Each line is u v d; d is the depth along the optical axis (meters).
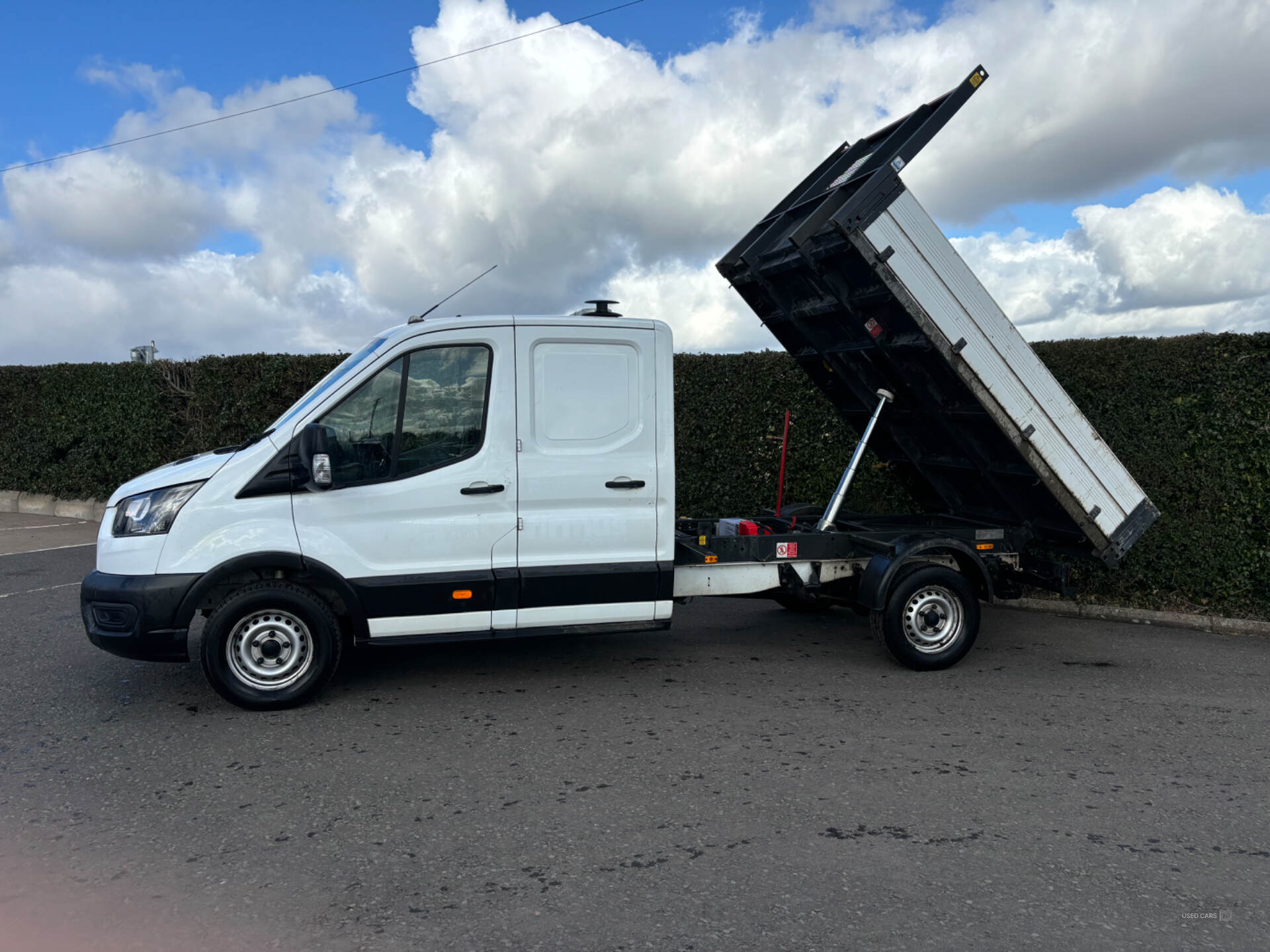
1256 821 3.95
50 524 13.79
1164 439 8.02
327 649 5.38
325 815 3.96
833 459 9.68
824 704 5.54
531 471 5.62
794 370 9.88
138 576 5.16
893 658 6.27
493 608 5.61
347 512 5.37
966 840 3.74
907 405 7.02
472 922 3.11
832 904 3.23
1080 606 8.34
